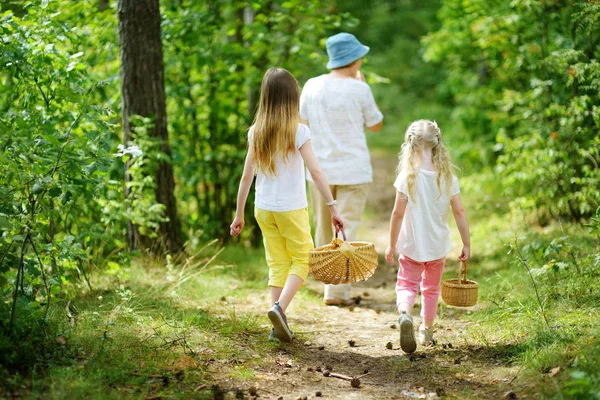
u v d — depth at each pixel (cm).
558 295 457
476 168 998
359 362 397
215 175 757
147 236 617
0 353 331
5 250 374
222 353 391
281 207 409
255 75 750
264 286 583
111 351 364
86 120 452
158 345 386
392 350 418
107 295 492
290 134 404
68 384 312
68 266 479
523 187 715
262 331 443
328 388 354
